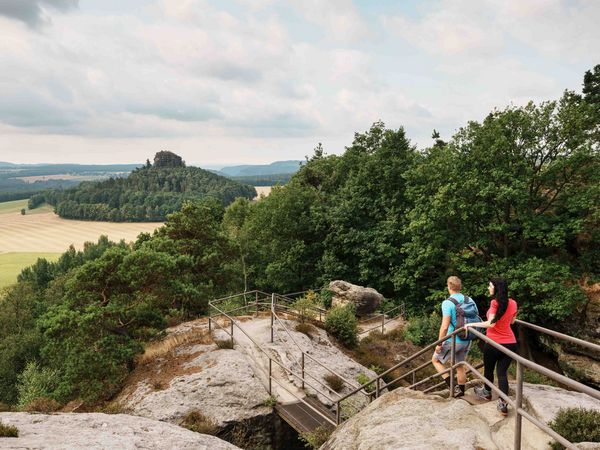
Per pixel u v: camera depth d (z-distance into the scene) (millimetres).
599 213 21438
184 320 25703
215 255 32250
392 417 6176
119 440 6980
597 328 20844
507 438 5277
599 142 23297
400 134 37500
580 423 5215
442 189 25125
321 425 11055
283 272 38562
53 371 34844
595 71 34906
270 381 13242
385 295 35062
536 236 22953
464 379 6711
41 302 67688
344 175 43312
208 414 12328
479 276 25547
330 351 17734
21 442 6102
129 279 18047
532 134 24109
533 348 25344
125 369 16344
